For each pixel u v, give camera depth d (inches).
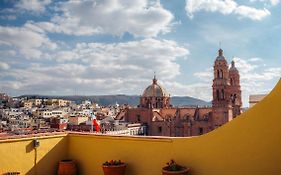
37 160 348.2
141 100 4881.9
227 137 287.4
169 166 295.6
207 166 296.4
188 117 4441.4
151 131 4409.5
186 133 4274.1
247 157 276.8
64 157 382.3
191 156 306.0
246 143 277.6
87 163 370.9
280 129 261.6
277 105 263.1
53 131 394.3
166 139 320.8
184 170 288.5
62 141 380.2
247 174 276.1
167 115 4549.7
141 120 4490.7
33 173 343.3
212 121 4192.9
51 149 365.1
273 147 265.0
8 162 319.0
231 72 4682.6
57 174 370.3
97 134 366.9
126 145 345.1
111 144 355.3
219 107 4175.7
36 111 7455.7
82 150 376.5
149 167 329.4
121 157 346.6
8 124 4084.6
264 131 269.0
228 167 285.6
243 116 280.2
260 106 271.6
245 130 278.4
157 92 4864.7
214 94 4286.4
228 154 286.2
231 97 4616.1
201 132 4252.0
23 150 334.6
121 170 320.8
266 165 267.7
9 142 321.1
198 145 303.0
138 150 337.7
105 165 322.0
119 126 3821.4
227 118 4146.2
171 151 317.7
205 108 4490.7
